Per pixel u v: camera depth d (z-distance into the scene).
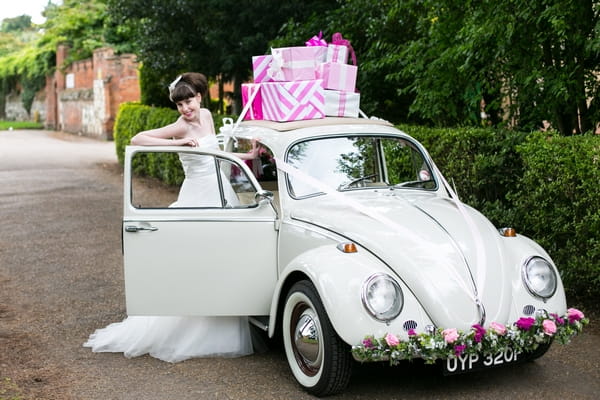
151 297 4.89
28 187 14.98
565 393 4.40
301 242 4.74
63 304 6.65
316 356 4.36
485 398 4.35
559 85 6.54
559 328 4.28
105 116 32.75
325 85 5.86
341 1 11.05
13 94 51.91
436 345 3.93
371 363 4.95
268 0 12.06
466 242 4.46
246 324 5.23
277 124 5.46
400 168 5.48
